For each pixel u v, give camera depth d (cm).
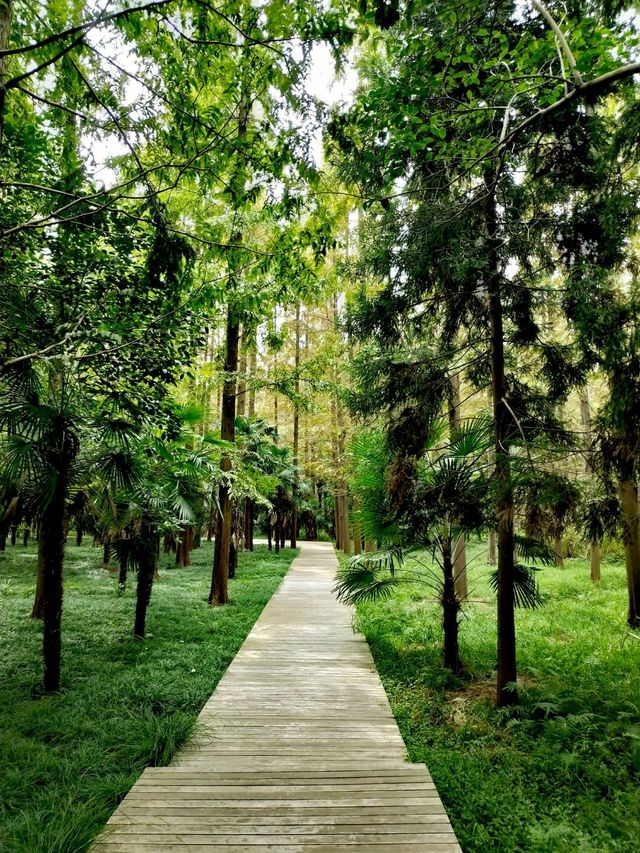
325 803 290
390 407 509
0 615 805
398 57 329
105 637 664
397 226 460
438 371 496
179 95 336
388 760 350
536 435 437
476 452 512
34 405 405
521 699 454
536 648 627
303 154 349
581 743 368
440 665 557
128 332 396
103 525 685
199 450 785
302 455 2234
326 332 1364
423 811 283
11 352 380
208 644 646
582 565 1562
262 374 1126
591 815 295
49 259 397
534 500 369
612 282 385
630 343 328
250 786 308
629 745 367
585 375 458
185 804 287
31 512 559
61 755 354
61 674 515
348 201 439
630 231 386
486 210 448
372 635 690
